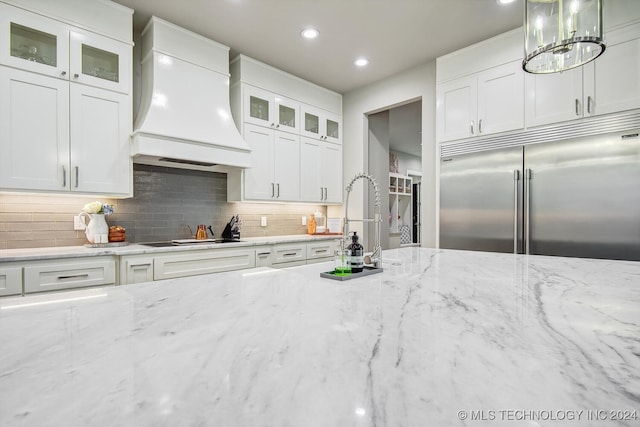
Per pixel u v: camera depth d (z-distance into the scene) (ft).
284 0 8.11
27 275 6.49
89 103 7.84
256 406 1.43
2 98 6.77
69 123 7.55
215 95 10.00
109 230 8.68
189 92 9.41
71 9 7.57
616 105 7.60
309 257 11.87
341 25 9.20
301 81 12.71
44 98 7.25
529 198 8.83
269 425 1.30
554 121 8.48
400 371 1.76
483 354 1.98
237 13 8.68
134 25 9.29
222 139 9.75
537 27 4.48
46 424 1.29
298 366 1.81
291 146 12.34
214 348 2.05
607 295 3.45
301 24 9.16
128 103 8.42
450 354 1.98
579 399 1.48
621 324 2.54
